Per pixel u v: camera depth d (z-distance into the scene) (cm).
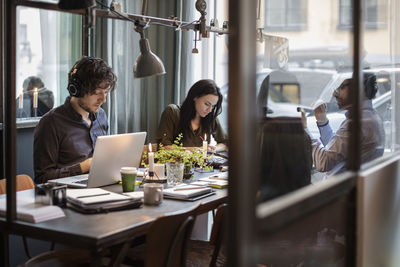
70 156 314
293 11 230
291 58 232
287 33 233
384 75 272
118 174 283
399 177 256
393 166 246
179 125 380
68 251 234
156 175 289
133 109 471
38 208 218
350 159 208
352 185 204
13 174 211
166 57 477
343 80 251
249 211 138
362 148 243
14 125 211
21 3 207
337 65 243
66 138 313
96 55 441
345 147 267
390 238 243
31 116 411
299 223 172
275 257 175
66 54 434
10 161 210
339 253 211
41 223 208
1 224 213
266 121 225
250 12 137
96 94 309
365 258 211
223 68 477
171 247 211
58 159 313
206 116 384
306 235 179
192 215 227
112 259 204
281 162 218
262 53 241
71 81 306
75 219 214
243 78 135
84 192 245
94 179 267
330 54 240
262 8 239
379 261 229
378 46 264
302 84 237
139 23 283
